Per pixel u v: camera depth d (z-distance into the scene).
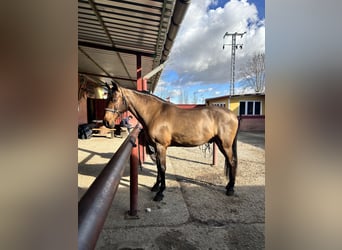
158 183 3.02
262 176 3.79
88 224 0.46
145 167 4.28
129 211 2.37
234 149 2.98
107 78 8.31
